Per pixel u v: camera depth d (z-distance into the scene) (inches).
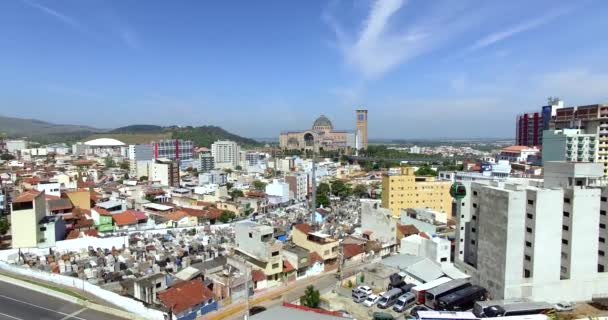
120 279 3149.6
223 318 2618.1
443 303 2687.0
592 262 2822.3
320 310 2181.3
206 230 4877.0
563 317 2449.6
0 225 4411.9
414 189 6304.1
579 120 7509.8
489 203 2871.6
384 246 4365.2
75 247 3934.5
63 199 4857.3
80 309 2502.5
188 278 2972.4
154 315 2397.9
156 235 4574.3
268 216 5979.3
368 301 2881.4
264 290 3179.1
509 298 2655.0
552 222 2733.8
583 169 2940.5
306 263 3538.4
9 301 2568.9
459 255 3459.6
